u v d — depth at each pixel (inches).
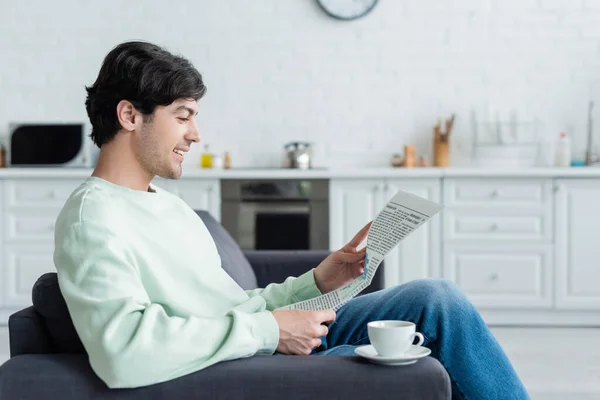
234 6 209.3
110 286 53.0
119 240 56.3
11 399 50.5
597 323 187.9
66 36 210.2
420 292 66.8
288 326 57.4
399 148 209.2
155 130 60.7
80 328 52.2
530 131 200.5
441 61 207.6
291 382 50.5
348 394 50.3
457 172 185.5
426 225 187.8
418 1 207.2
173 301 60.2
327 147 210.1
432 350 62.9
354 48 208.4
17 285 191.8
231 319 55.1
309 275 74.8
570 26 205.5
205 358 52.4
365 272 65.0
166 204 65.6
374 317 72.7
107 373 50.2
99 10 209.5
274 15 208.8
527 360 154.4
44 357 53.4
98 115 60.7
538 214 186.5
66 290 53.3
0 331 184.7
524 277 186.9
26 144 196.2
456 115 207.9
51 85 210.7
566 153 196.7
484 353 61.6
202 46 209.8
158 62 60.1
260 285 115.3
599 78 205.5
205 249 67.8
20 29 210.1
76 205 56.8
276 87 209.9
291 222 189.0
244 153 210.7
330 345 75.9
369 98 209.2
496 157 201.2
